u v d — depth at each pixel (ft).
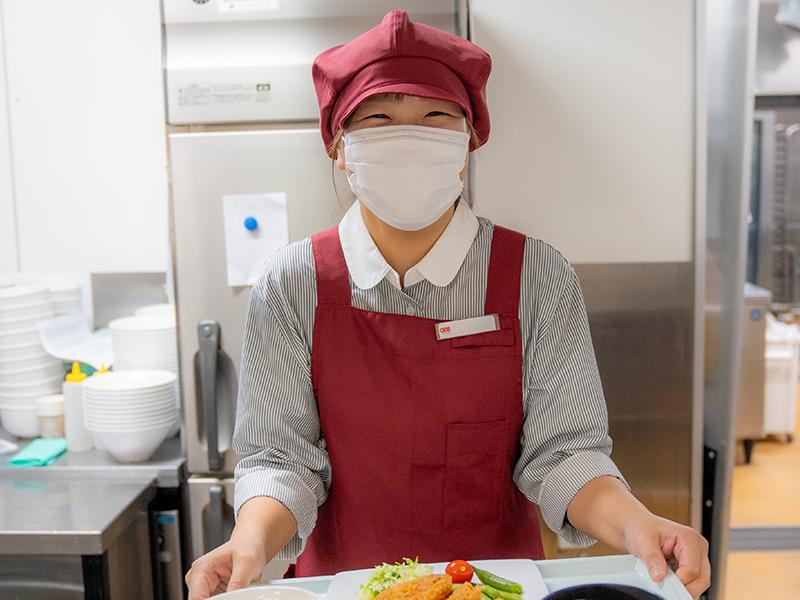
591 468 3.25
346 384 3.52
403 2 5.84
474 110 3.34
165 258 7.89
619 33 5.77
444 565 2.90
